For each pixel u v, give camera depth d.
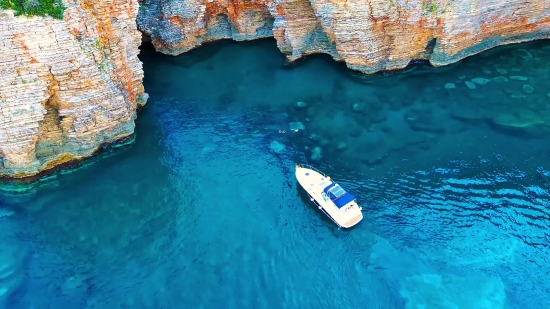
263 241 31.59
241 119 40.72
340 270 29.94
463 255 30.50
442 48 43.03
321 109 41.47
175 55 47.97
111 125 36.31
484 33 43.66
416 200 33.78
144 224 32.75
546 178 34.78
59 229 32.50
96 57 33.44
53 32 30.97
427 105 41.12
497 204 33.28
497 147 37.16
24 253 31.02
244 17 47.78
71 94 33.28
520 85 42.34
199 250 31.09
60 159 35.94
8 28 29.86
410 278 29.42
